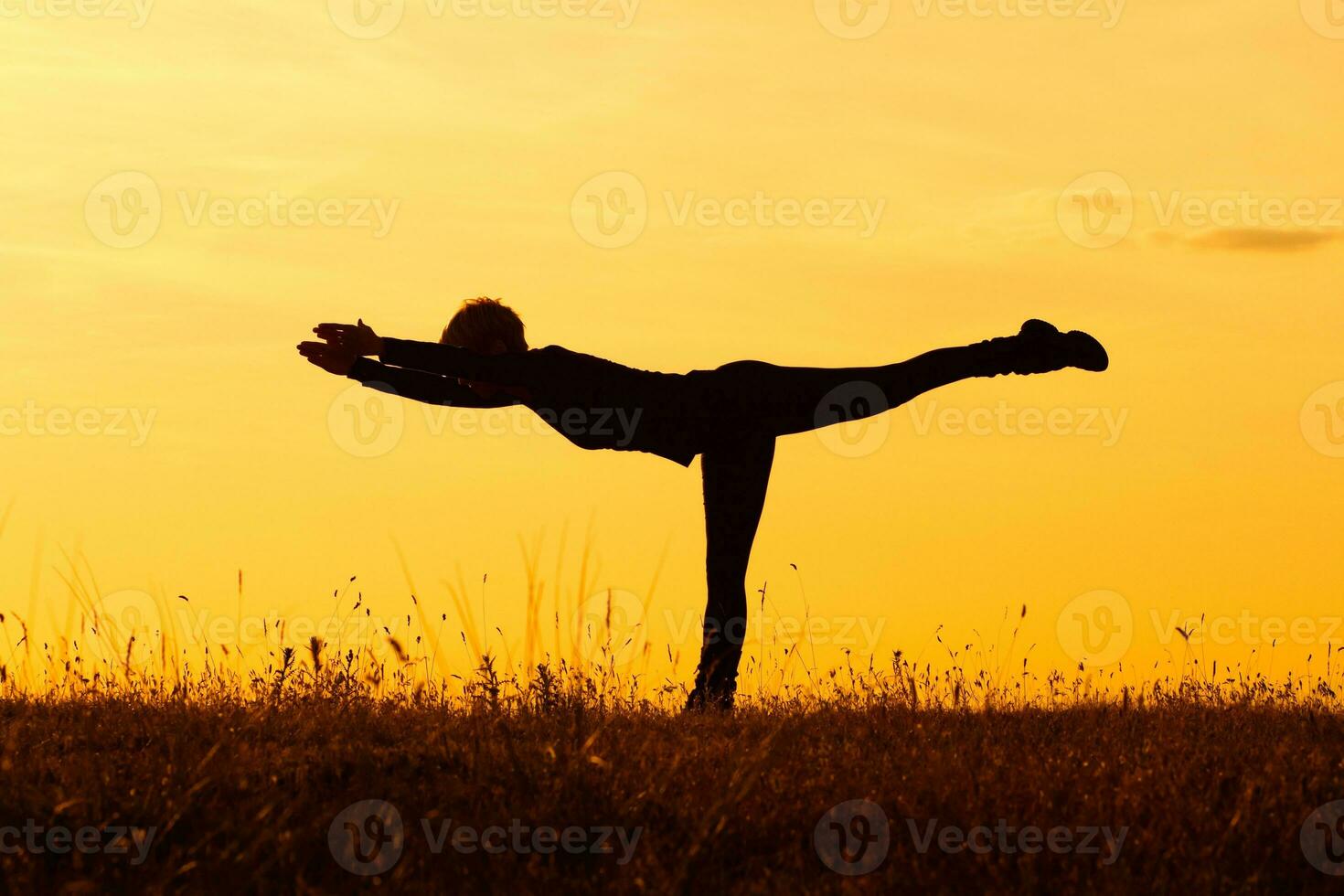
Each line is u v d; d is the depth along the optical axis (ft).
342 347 53.52
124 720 46.96
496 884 30.66
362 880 30.89
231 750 40.22
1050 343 60.13
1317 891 31.65
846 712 53.98
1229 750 45.09
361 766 38.78
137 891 29.53
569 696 49.65
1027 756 42.29
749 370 57.77
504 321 56.90
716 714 52.21
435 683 51.88
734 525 57.93
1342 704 57.57
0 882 29.89
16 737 42.34
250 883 30.25
